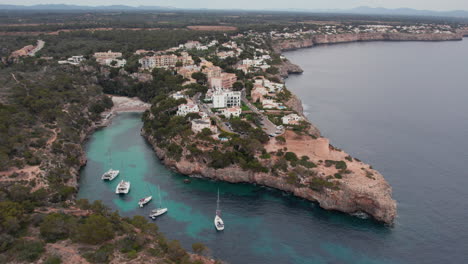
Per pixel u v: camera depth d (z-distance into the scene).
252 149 170.25
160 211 141.12
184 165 176.88
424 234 131.38
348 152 199.00
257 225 136.00
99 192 158.25
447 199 154.38
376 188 142.25
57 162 165.00
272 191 162.25
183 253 107.00
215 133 188.38
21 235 103.62
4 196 123.31
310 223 137.75
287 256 118.88
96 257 96.50
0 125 167.75
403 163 187.38
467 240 128.62
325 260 117.31
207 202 151.88
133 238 109.38
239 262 115.25
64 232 106.38
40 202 128.50
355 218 141.38
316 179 150.75
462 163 188.50
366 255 120.06
